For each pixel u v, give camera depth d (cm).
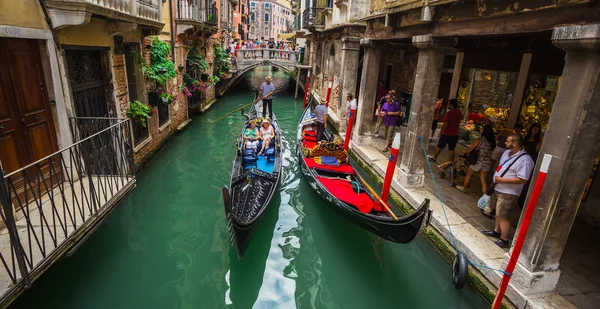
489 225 502
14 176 383
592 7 299
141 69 730
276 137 872
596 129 317
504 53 721
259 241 561
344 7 1156
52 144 446
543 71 652
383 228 471
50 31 417
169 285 452
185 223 598
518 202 550
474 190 629
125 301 419
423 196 593
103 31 552
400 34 665
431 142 915
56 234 353
